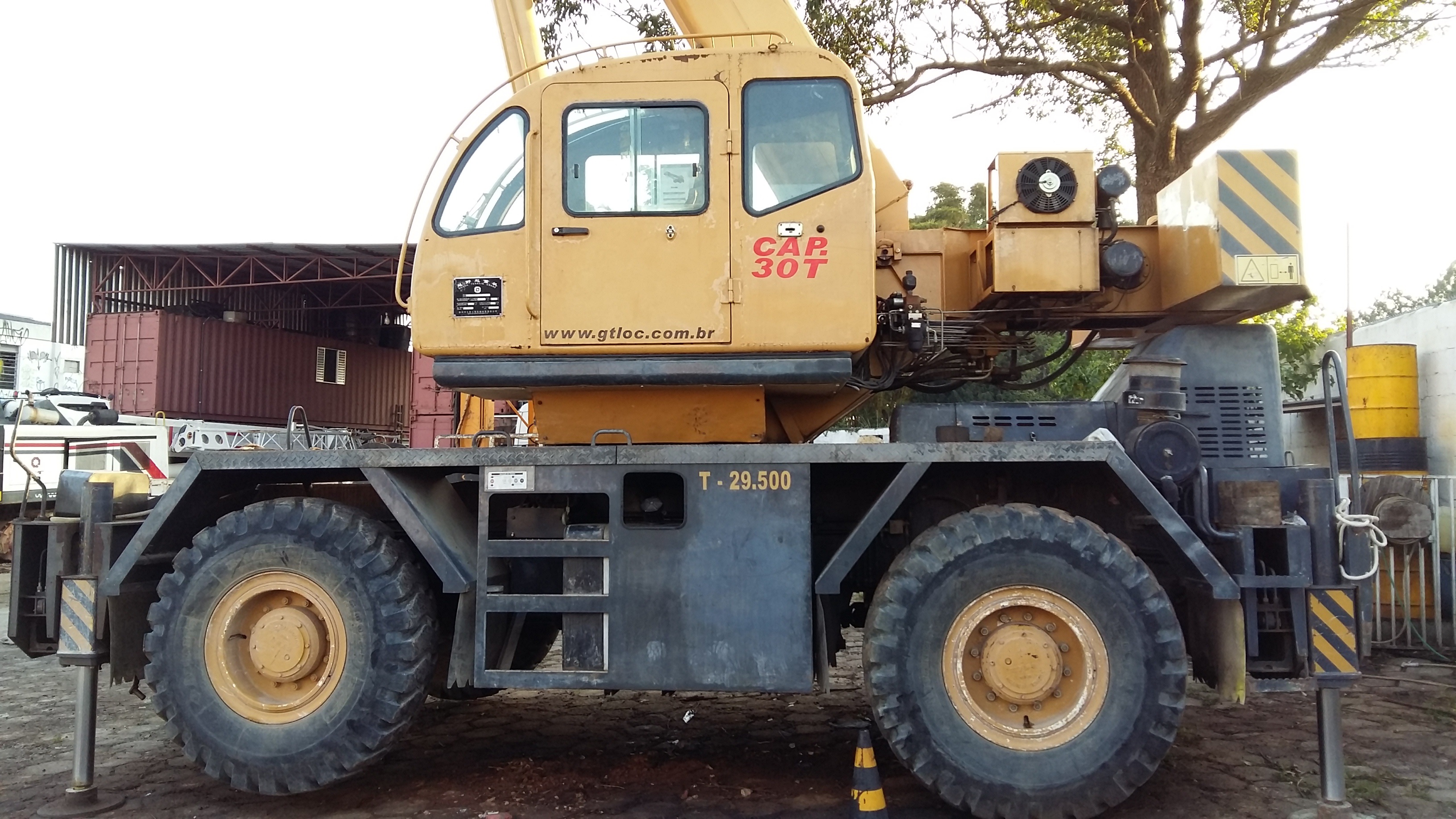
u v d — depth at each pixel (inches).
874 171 205.3
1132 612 148.6
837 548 180.7
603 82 168.6
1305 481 158.7
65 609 165.3
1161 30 415.2
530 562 171.8
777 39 199.3
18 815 161.2
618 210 165.3
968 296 196.2
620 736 203.8
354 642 157.8
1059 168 178.7
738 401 172.4
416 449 163.5
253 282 955.3
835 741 198.1
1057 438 176.6
